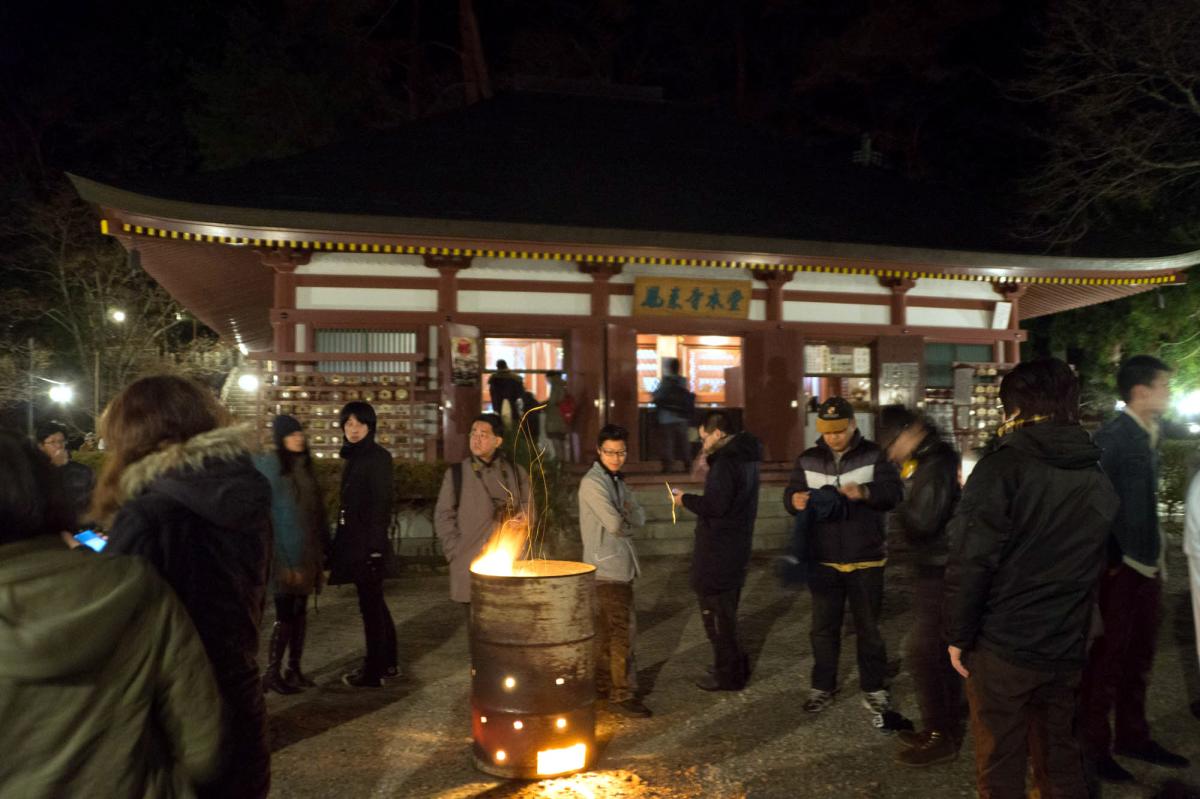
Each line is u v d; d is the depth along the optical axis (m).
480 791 4.32
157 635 1.81
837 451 5.46
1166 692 5.73
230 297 16.23
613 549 5.45
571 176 15.12
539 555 9.82
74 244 25.41
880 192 17.66
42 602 1.63
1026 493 3.18
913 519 4.63
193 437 2.36
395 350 13.34
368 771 4.60
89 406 27.11
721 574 5.77
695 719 5.36
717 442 5.85
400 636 7.59
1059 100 16.67
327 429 12.79
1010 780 3.24
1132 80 15.10
